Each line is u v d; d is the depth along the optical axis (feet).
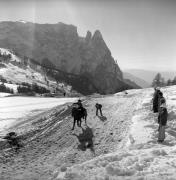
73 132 73.61
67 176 38.27
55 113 104.17
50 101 195.21
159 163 39.22
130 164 40.06
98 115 93.71
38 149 62.34
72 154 56.85
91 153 56.29
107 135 67.56
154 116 74.79
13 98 224.94
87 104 120.57
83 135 69.97
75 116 77.46
